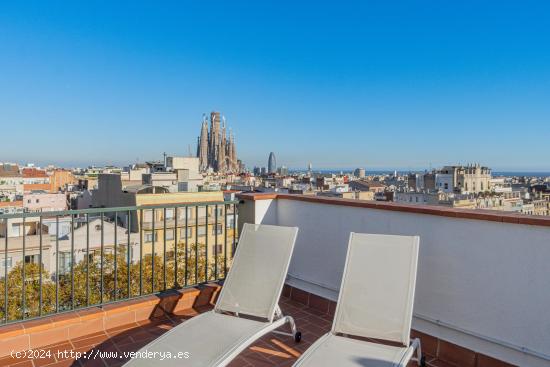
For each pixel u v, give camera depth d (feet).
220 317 7.56
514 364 6.73
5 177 194.49
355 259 7.47
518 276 6.68
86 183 170.09
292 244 8.45
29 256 38.88
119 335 8.77
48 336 8.25
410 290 6.73
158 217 51.90
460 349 7.49
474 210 7.58
